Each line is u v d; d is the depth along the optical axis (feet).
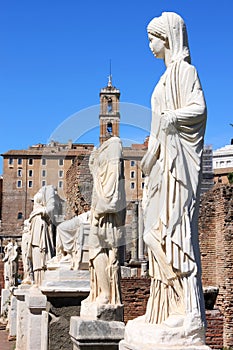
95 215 25.84
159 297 19.24
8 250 101.19
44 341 34.83
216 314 45.03
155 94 20.90
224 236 59.26
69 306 34.24
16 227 218.18
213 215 62.75
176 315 18.51
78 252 34.58
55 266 35.65
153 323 19.04
